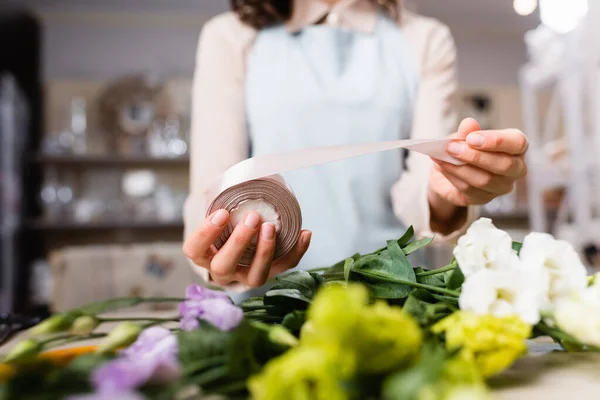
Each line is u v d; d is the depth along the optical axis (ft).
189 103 13.56
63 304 8.52
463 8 13.57
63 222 12.33
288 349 1.27
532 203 8.07
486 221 1.58
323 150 1.81
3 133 11.89
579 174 6.86
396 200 3.34
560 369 1.62
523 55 15.05
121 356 1.33
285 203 1.93
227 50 3.62
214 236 1.89
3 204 11.91
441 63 3.79
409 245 1.80
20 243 13.03
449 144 2.00
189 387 1.41
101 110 13.34
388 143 1.85
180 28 13.84
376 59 3.70
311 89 3.61
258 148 3.64
